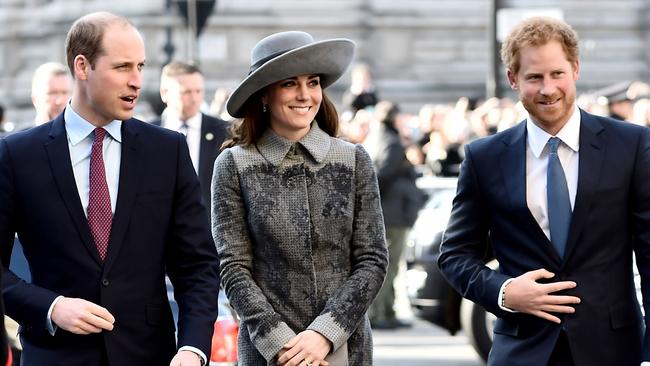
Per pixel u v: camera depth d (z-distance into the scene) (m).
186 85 14.48
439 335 20.94
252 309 8.70
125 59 8.42
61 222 8.48
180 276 8.84
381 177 21.22
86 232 8.48
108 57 8.41
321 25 64.94
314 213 8.84
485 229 9.38
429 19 65.81
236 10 63.91
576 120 8.98
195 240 8.77
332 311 8.67
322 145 8.98
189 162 8.87
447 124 29.50
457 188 9.41
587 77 66.31
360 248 8.92
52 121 8.71
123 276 8.53
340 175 8.94
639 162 8.89
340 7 65.31
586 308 8.79
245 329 8.90
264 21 64.00
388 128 21.50
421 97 65.50
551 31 8.73
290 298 8.80
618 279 8.89
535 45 8.73
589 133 8.96
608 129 8.99
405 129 30.09
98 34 8.41
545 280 8.91
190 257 8.77
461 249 9.33
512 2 63.72
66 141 8.61
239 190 8.98
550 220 8.91
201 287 8.71
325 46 8.76
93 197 8.55
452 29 66.12
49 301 8.33
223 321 10.82
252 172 8.95
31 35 66.38
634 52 66.81
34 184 8.52
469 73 65.94
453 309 17.22
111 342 8.45
